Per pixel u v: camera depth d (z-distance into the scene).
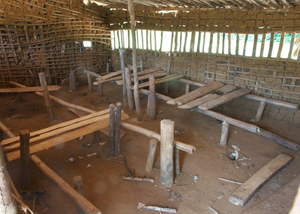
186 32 7.36
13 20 7.27
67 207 3.19
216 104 5.24
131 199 3.41
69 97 7.91
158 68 8.20
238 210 3.26
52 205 3.21
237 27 6.30
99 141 5.02
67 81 8.80
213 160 4.43
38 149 3.42
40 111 6.75
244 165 4.31
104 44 9.57
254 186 3.60
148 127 5.77
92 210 2.55
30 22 7.57
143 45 8.63
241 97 6.58
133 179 3.81
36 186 3.57
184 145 3.59
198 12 6.97
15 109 6.89
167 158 3.49
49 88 6.69
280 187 3.71
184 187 3.69
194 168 4.17
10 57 7.75
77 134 3.90
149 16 8.08
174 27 7.57
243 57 6.37
